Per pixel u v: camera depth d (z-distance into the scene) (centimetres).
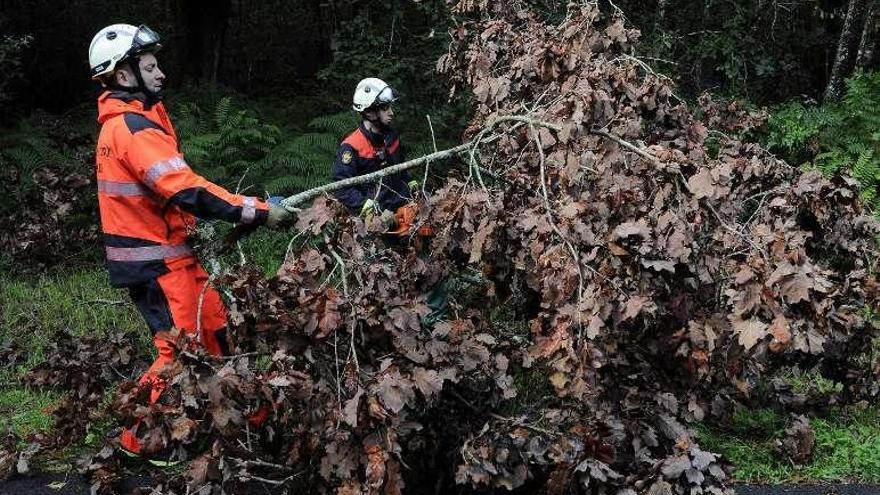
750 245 329
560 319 320
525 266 355
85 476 365
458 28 567
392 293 334
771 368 442
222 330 382
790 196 412
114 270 367
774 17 1003
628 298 313
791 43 1076
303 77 1491
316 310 312
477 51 510
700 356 338
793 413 423
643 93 421
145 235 364
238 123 820
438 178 582
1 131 891
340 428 311
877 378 442
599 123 368
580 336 313
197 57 1198
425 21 912
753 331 300
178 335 308
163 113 379
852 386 450
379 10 914
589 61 428
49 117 952
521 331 482
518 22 552
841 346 421
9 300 595
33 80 1201
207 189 355
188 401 301
